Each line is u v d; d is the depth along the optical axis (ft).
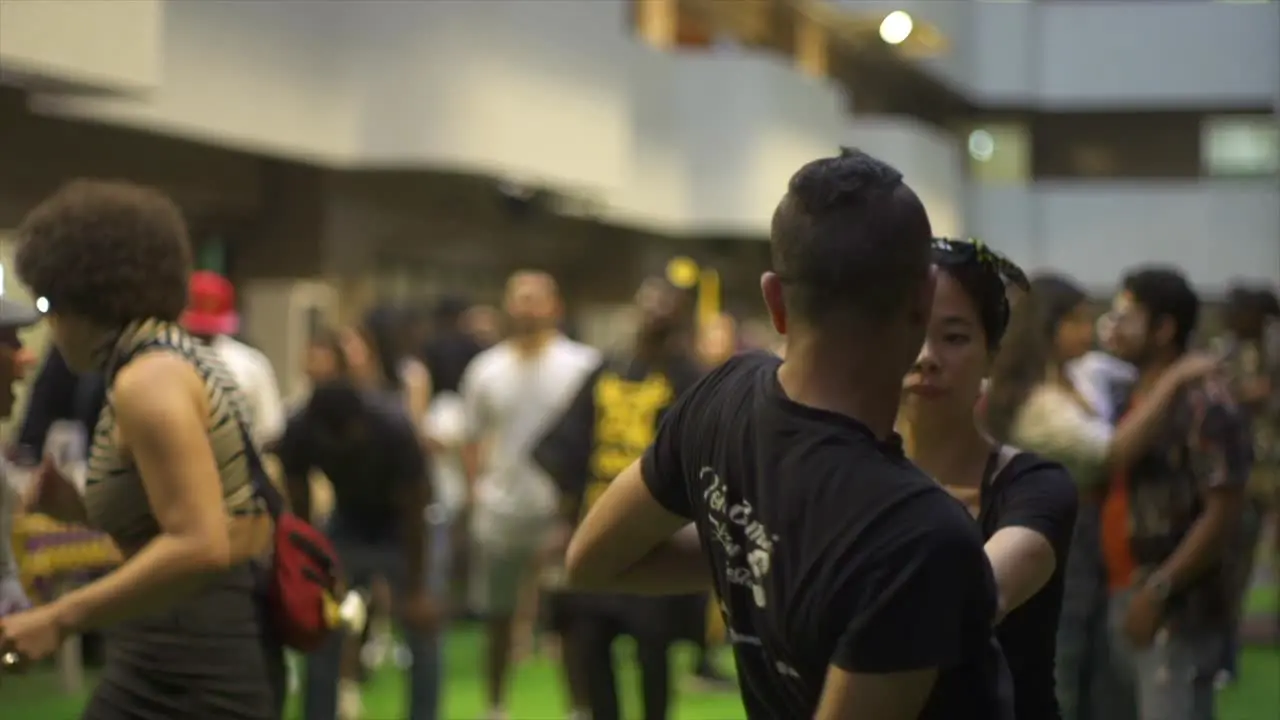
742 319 52.90
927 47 72.49
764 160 58.59
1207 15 90.68
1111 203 89.25
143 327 10.87
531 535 27.73
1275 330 32.94
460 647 36.68
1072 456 16.15
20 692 27.02
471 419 28.60
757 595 7.23
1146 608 15.62
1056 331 17.11
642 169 53.57
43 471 12.17
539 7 44.21
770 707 7.45
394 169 41.01
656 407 21.48
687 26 62.75
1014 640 9.00
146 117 32.07
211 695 11.02
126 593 10.08
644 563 8.54
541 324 28.35
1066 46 91.25
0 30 20.51
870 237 6.95
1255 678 33.14
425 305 46.24
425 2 39.86
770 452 7.12
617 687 21.08
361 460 21.93
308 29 37.58
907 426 9.62
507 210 47.75
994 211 87.86
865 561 6.73
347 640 22.26
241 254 39.93
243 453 11.05
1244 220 88.69
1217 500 15.61
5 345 12.33
